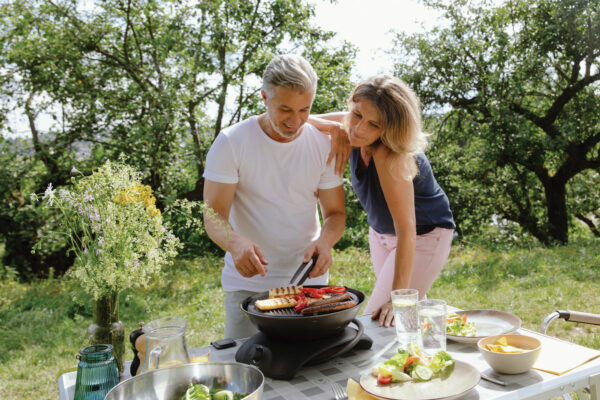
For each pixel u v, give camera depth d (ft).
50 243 30.04
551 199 39.42
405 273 6.10
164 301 19.89
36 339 16.11
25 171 31.73
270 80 5.55
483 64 38.68
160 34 33.40
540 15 37.81
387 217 7.39
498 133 36.78
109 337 4.28
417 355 4.34
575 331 14.06
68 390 4.39
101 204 4.25
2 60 31.48
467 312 5.98
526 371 4.28
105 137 33.47
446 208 7.70
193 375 3.76
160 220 4.42
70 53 30.99
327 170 6.70
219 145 6.32
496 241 39.19
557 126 37.01
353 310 4.49
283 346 4.50
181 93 31.14
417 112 5.90
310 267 5.73
